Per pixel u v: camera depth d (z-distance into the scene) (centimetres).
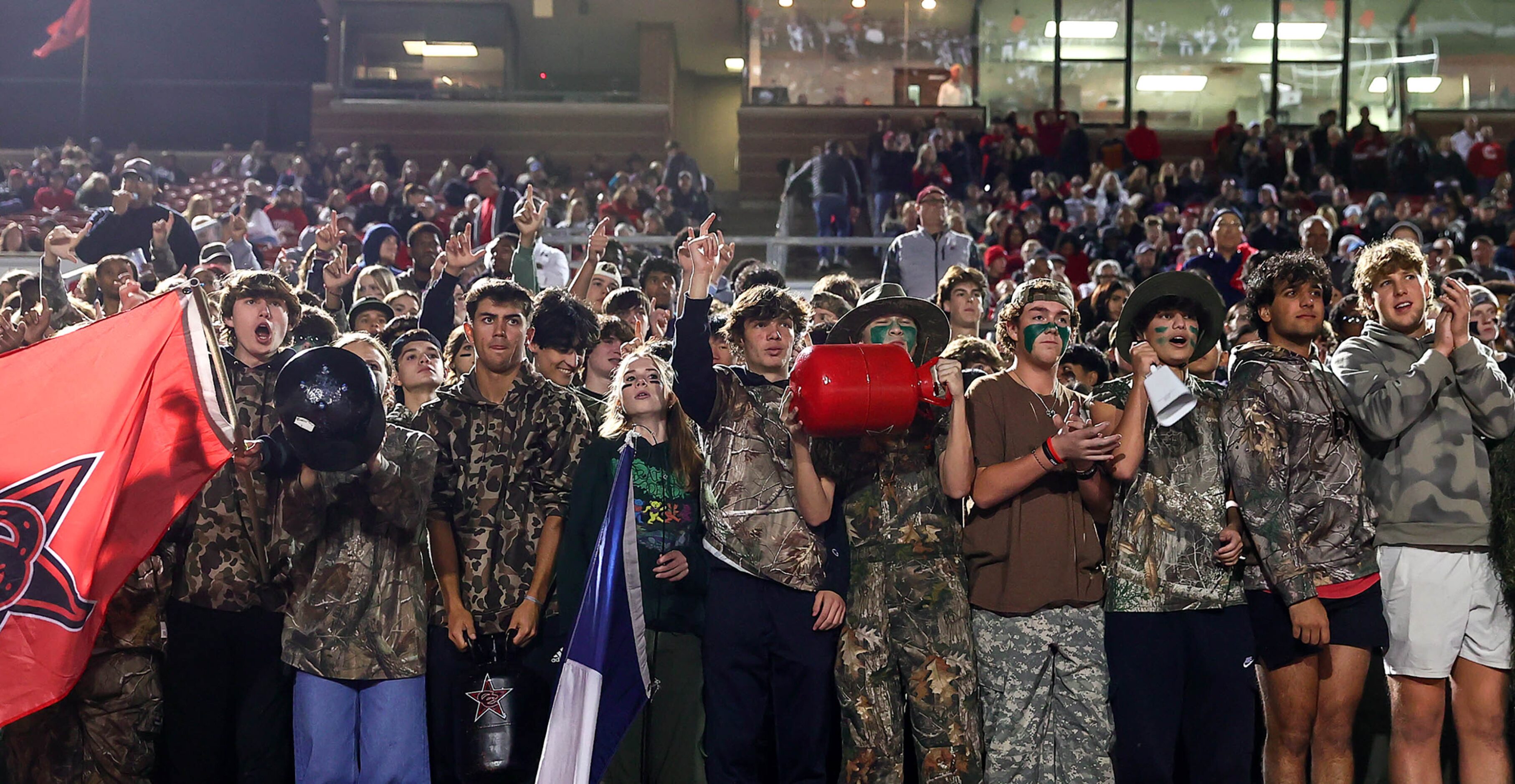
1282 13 2156
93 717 366
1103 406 391
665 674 412
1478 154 1784
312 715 371
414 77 2270
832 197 1250
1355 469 382
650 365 405
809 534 381
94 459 354
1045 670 375
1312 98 2164
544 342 450
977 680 378
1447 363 376
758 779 384
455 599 388
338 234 644
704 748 401
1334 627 380
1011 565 378
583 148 2175
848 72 2114
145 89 2230
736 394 391
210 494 377
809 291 1016
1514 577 379
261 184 1669
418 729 380
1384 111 2170
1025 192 1540
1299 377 385
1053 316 392
